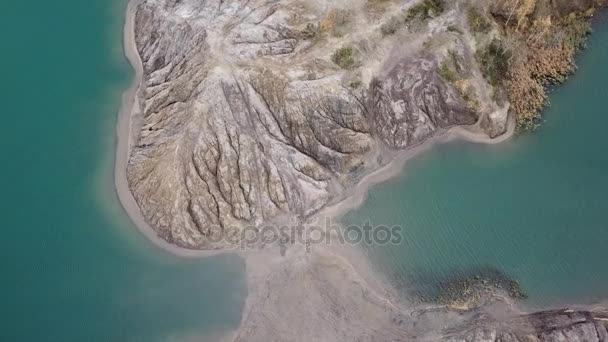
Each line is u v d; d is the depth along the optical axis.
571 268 43.59
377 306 41.72
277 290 42.28
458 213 45.66
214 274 43.12
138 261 43.69
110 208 45.75
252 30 46.66
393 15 48.38
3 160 48.06
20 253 43.97
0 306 41.94
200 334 40.91
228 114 44.47
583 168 47.75
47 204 46.03
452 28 48.72
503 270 43.44
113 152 48.38
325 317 41.22
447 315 41.41
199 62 46.00
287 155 45.19
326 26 47.62
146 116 48.78
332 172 46.22
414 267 43.47
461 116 48.31
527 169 47.66
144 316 41.62
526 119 49.34
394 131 47.59
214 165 44.12
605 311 41.78
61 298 42.34
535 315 41.53
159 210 44.44
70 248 44.22
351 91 46.31
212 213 43.81
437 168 47.50
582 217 45.62
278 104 45.31
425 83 47.78
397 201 45.97
